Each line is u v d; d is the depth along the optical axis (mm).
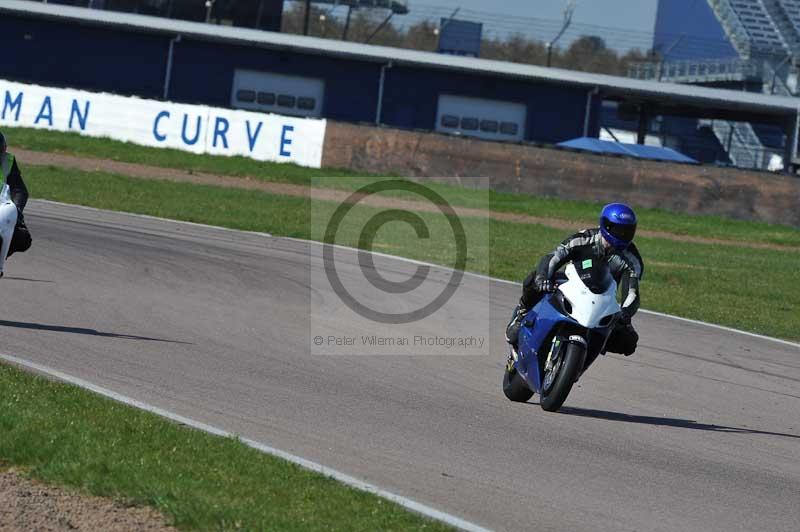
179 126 121250
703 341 47406
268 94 176500
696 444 28484
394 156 115625
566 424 29547
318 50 173750
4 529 17172
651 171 112812
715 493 23516
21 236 34688
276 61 176000
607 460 25703
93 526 17609
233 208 85688
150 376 30438
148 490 19000
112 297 44031
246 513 18297
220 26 175250
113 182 95562
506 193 113812
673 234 103250
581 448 26734
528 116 177500
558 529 20016
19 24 172625
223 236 68312
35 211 70562
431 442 26000
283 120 118625
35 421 22578
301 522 18328
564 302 29812
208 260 56906
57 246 56406
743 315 57406
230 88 175750
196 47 175000
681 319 53750
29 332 35094
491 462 24562
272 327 40969
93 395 26359
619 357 41531
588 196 113188
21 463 20234
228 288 49000
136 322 39312
